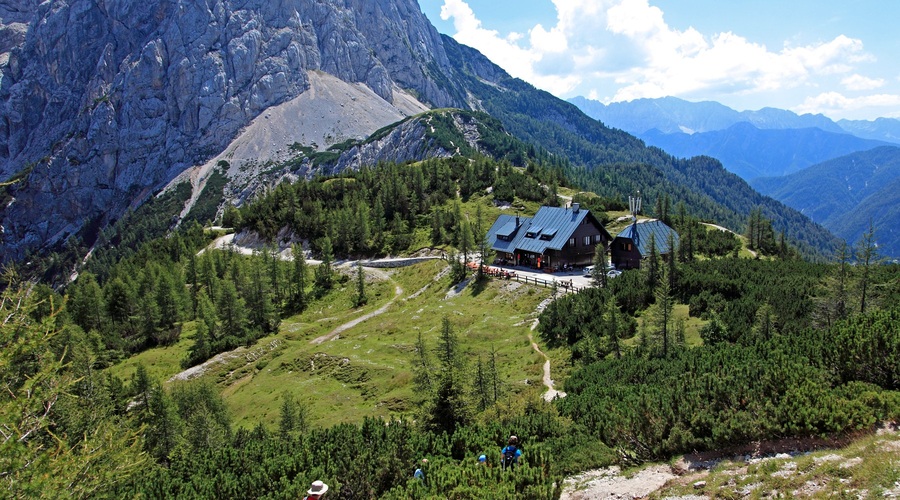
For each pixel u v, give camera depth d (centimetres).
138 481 2981
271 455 3094
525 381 4756
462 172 16238
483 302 7919
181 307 10744
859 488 1566
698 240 10275
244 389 6969
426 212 13888
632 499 1973
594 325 5519
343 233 13112
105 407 4988
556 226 9325
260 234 15412
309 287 11631
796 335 3209
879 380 2345
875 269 4675
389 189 14188
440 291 9081
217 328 9525
